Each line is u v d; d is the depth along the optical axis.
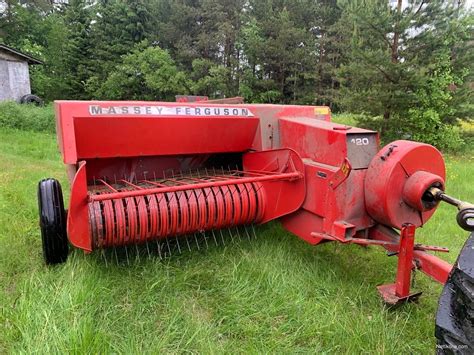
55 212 3.48
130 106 3.72
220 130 4.11
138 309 3.07
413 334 2.87
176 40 30.64
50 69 35.94
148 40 31.86
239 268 3.66
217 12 27.56
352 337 2.77
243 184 3.98
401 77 11.53
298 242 4.28
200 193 3.76
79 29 34.53
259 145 4.24
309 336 2.84
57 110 3.85
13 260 3.72
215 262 3.83
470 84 13.40
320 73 26.66
